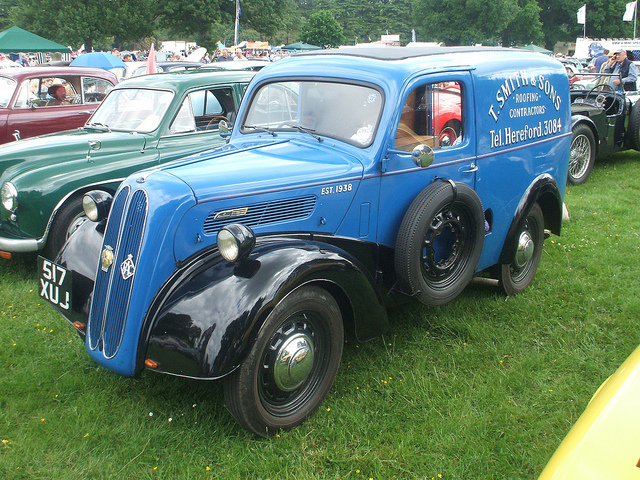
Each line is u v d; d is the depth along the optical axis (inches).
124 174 211.0
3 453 107.2
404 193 138.4
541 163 179.3
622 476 66.4
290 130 147.9
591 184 324.5
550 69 182.2
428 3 2272.4
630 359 87.8
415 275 132.1
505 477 104.0
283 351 111.0
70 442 110.3
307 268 108.3
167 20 1477.6
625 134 361.1
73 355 142.2
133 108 238.8
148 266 108.4
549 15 2657.5
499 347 149.0
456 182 140.1
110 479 101.3
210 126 243.0
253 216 118.6
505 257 169.9
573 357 144.0
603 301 174.2
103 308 114.9
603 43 761.6
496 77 157.2
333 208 127.7
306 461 107.3
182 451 109.1
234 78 251.6
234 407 107.5
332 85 142.2
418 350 147.2
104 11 1295.5
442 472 104.7
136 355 109.6
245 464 106.0
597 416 75.4
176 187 110.7
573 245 221.3
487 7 2129.7
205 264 112.2
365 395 127.0
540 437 114.9
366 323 126.6
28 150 202.8
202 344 101.2
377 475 104.1
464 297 179.6
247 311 102.3
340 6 3841.0
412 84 133.6
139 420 118.3
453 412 121.5
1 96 295.3
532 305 172.1
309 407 119.2
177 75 244.8
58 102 313.7
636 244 222.2
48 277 129.7
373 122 133.0
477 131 152.3
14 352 144.3
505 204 166.1
